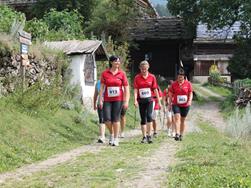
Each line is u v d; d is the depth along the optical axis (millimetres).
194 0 37594
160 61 48719
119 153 10562
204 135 15297
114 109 12211
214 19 36750
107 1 36344
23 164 9469
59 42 20469
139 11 44062
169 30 46906
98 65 23297
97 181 7277
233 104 28578
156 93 12875
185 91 13492
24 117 12969
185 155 9656
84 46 19734
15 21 17312
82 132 14430
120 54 30203
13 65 15109
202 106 31578
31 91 14508
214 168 7754
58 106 15805
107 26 35438
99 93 12680
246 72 36938
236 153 9594
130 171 8039
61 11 30938
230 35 55656
